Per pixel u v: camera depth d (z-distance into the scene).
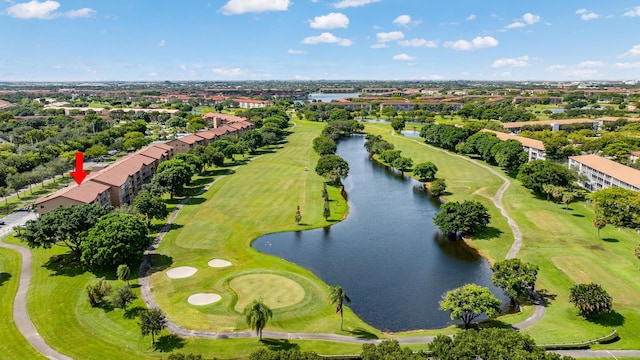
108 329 71.25
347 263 101.62
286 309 78.25
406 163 192.88
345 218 133.38
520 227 119.38
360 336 70.31
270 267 96.81
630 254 98.88
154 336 68.75
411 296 86.62
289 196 150.75
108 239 89.38
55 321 73.56
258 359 50.78
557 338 66.75
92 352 65.19
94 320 73.94
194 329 71.38
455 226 113.06
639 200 114.88
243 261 99.88
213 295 83.25
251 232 118.44
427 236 118.81
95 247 89.00
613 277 88.44
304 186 163.38
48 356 64.25
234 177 179.38
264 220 127.50
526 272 79.06
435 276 95.31
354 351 65.00
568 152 194.62
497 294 87.00
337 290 71.12
